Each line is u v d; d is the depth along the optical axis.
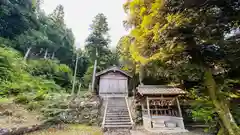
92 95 12.60
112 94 14.19
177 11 3.49
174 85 8.39
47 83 17.36
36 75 19.08
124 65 16.81
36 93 11.38
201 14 3.17
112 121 8.26
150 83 12.96
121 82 14.84
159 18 3.90
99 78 15.12
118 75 15.12
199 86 5.74
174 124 7.81
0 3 18.20
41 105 9.38
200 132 6.95
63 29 34.22
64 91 20.12
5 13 18.89
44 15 30.16
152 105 9.46
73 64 31.08
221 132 4.30
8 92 10.30
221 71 4.70
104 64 20.92
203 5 3.13
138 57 5.45
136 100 9.95
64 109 9.11
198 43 3.82
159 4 3.70
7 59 12.87
